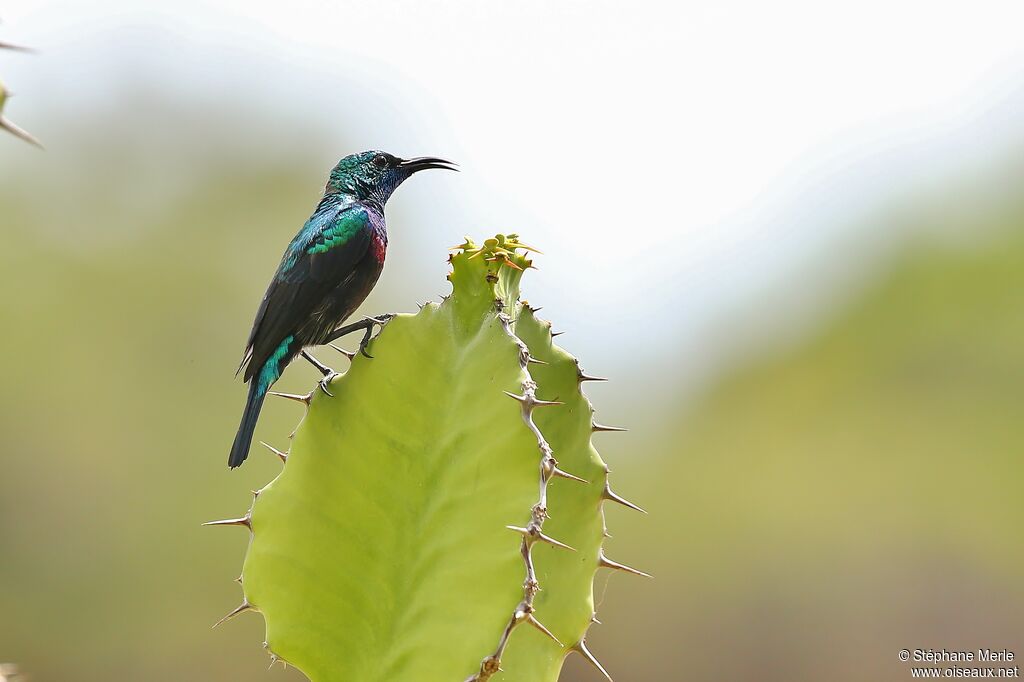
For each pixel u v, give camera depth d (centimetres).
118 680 1764
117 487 1838
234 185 2150
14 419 1817
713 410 2242
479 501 353
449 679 344
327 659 362
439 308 377
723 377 2256
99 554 1794
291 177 2203
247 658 1797
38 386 1845
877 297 2205
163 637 1775
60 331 1908
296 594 367
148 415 1886
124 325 1959
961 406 2066
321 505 371
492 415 357
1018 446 1961
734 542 2027
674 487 2128
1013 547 1878
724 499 2083
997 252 2138
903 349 2150
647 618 1956
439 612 351
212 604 1802
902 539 1945
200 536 1822
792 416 2183
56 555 1780
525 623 384
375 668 358
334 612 365
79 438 1841
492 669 339
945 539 1919
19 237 1944
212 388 1964
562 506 389
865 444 2067
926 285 2169
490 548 346
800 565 1966
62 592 1764
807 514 2012
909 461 2017
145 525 1820
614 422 2206
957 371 2097
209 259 2055
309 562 367
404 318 378
